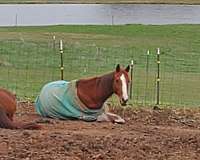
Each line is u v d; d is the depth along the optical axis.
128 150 11.48
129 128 14.36
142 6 81.31
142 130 14.00
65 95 15.91
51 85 16.30
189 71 30.25
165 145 12.08
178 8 78.94
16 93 21.05
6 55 31.08
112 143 11.90
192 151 11.72
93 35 43.44
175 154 11.43
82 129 14.02
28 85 23.58
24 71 27.53
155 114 16.94
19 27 50.25
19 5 82.38
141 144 11.97
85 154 11.02
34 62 30.00
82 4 85.06
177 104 20.14
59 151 11.14
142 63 31.92
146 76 27.17
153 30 47.75
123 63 31.75
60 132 13.12
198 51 37.09
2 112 13.47
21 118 15.68
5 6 80.25
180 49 37.50
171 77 27.61
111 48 35.75
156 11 74.62
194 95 22.92
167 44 39.47
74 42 37.28
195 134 13.55
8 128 13.31
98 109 15.71
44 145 11.48
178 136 13.16
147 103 19.44
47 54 32.16
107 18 66.19
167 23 59.47
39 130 13.42
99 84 15.70
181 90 23.97
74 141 11.90
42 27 50.09
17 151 11.04
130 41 40.38
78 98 15.75
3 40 35.84
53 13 72.12
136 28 48.75
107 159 10.80
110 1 88.25
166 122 15.99
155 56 34.28
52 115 15.88
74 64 30.27
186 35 45.09
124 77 15.52
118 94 15.54
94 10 76.06
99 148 11.48
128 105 18.31
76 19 65.06
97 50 34.31
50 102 15.87
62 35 42.06
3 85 23.19
